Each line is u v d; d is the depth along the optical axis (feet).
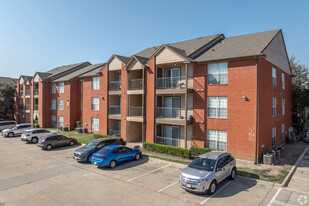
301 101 92.84
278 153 56.59
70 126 110.42
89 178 43.34
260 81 53.98
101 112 91.61
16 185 39.73
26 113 143.02
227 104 57.36
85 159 54.44
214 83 59.88
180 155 58.23
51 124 125.18
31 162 55.47
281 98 75.00
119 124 91.56
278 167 49.16
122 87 81.92
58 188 38.27
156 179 42.50
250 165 50.80
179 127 69.62
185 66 65.21
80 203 32.42
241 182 40.34
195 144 63.36
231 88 56.65
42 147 69.72
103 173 46.37
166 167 50.60
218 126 59.00
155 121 70.13
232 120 56.44
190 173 35.88
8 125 117.91
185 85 63.46
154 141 70.38
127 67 78.02
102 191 36.83
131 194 35.55
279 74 72.18
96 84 98.22
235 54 56.54
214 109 59.98
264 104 56.80
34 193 36.17
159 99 73.51
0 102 145.69
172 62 65.57
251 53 53.83
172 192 36.17
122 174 45.62
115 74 90.68
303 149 68.08
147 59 78.07
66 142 75.51
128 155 54.39
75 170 48.62
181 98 69.36
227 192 35.91
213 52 64.39
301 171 47.09
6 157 60.80
